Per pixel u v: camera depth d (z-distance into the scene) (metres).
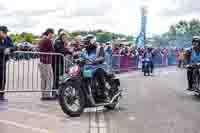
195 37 10.77
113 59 18.16
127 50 20.09
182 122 6.93
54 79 9.19
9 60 9.10
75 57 7.59
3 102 8.35
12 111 7.30
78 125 6.41
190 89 10.67
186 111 8.12
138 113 7.79
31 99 8.98
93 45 7.69
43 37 9.34
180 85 13.62
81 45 9.02
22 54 9.35
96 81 7.58
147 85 13.32
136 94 10.73
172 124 6.73
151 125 6.62
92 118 7.12
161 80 15.60
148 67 18.25
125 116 7.42
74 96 7.12
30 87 10.06
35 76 11.98
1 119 6.50
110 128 6.30
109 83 7.93
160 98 10.05
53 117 6.95
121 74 18.44
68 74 7.16
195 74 10.40
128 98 9.92
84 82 7.35
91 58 7.55
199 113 7.89
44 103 8.47
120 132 6.02
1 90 8.55
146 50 19.78
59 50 9.46
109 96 7.90
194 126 6.60
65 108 6.93
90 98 7.42
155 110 8.18
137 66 21.39
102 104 7.68
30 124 6.23
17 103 8.30
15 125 6.09
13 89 9.42
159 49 27.08
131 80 15.20
